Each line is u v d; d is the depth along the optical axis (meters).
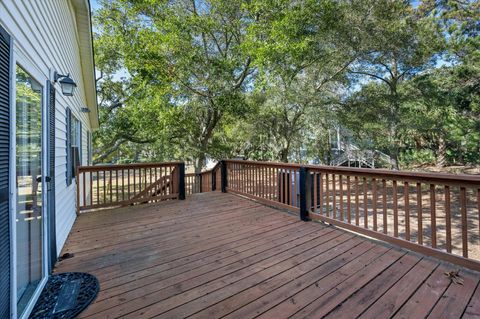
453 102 10.95
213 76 8.46
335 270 2.40
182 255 2.77
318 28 8.62
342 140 13.26
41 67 2.54
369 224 6.39
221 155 13.48
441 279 2.22
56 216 2.94
